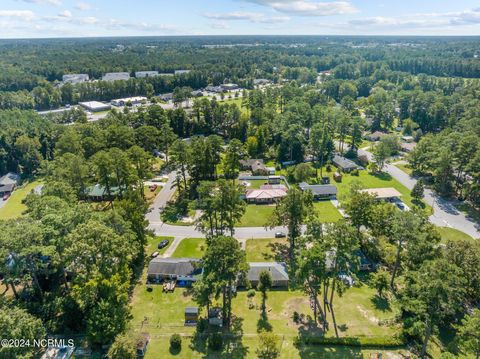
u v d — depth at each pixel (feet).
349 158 362.33
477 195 252.62
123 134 324.80
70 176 238.07
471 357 126.11
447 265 129.08
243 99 584.81
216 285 131.54
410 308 131.54
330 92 619.26
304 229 221.05
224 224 200.13
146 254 197.57
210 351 132.16
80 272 143.23
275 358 127.34
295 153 349.00
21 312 120.78
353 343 133.08
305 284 164.35
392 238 181.47
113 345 119.75
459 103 424.05
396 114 498.69
